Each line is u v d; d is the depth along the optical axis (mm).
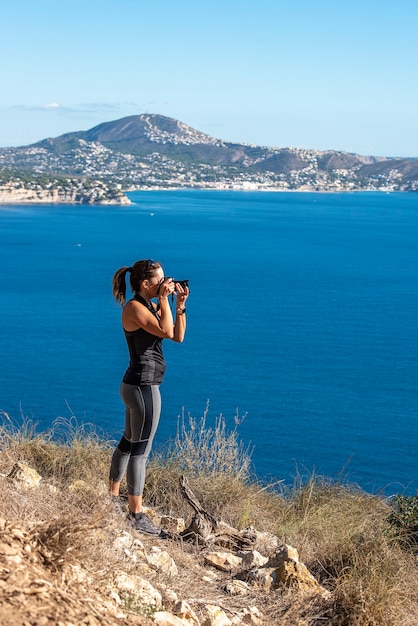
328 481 8711
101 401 42062
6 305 79062
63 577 3328
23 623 2703
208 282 96438
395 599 4836
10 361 52938
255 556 5266
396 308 81250
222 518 6445
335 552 5773
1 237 154875
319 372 51906
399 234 181500
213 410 40500
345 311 78625
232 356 55812
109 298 84688
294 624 4461
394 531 6516
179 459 7188
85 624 2916
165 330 5461
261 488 7582
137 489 5551
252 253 133000
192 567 5000
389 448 35062
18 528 3555
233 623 4207
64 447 6980
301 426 38250
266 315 74750
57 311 75812
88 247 136625
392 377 51312
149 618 3627
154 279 5578
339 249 144000
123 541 4801
